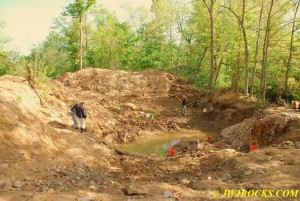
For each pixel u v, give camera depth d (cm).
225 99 2269
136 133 1798
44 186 710
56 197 626
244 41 2319
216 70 3312
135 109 2303
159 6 3947
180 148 1389
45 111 1473
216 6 2977
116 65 4709
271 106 1805
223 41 2755
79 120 1425
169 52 4488
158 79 2836
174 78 2973
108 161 1117
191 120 2206
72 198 625
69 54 4672
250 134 1250
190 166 1019
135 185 706
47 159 906
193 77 3256
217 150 1238
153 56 4519
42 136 995
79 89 2572
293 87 2820
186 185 764
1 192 649
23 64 1700
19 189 678
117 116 2030
